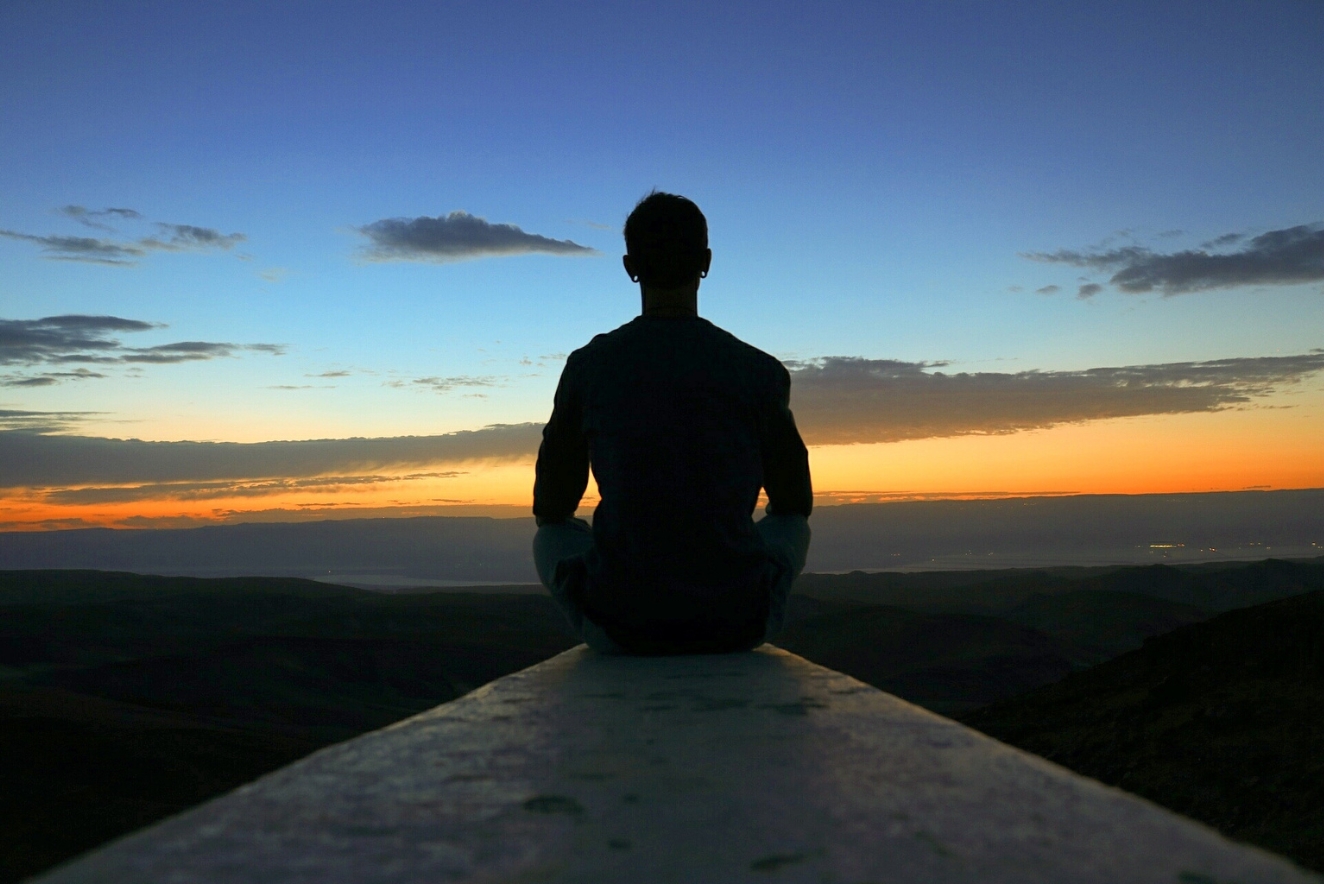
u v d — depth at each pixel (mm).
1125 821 785
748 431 2453
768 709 1390
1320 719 9188
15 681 66625
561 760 1059
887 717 1314
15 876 22062
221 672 70062
